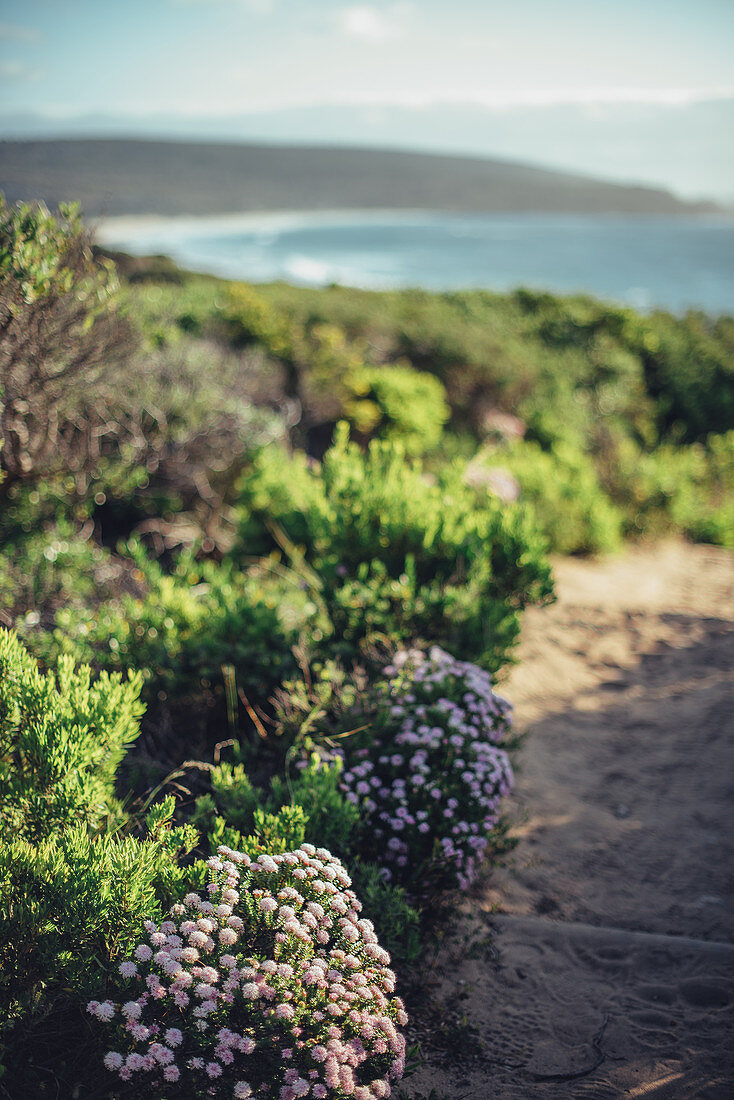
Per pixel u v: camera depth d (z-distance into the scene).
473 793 3.04
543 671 5.78
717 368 14.77
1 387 3.61
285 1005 1.83
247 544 5.96
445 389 11.55
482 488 5.88
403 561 4.48
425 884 2.95
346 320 12.16
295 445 8.30
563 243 123.75
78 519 5.69
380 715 3.35
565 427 10.82
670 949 3.08
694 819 4.09
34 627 4.19
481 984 2.87
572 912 3.38
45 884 1.99
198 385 6.50
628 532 9.55
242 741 3.77
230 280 13.61
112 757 2.62
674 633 6.60
